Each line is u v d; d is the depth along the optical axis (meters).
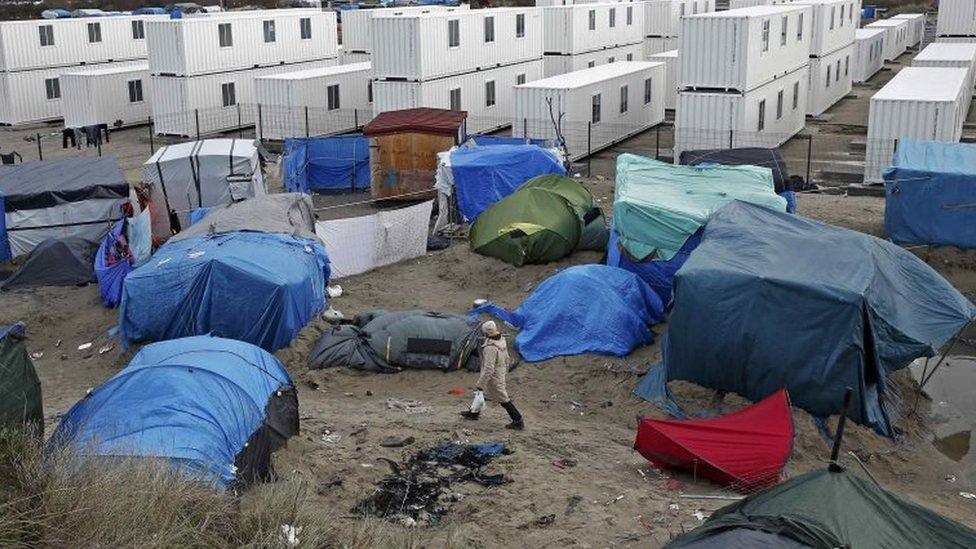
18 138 45.91
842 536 8.96
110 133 46.69
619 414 16.08
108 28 52.59
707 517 11.54
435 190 28.83
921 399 16.94
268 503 10.46
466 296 21.94
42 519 8.73
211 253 18.81
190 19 43.22
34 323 21.06
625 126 40.34
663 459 13.22
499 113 42.88
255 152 27.33
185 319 18.48
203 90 43.91
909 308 15.73
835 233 17.02
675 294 15.90
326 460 13.14
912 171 23.22
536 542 11.04
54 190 25.11
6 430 10.12
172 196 26.25
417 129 29.94
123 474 9.80
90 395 12.49
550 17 46.97
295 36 48.91
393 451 13.67
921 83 33.38
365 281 23.02
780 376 15.34
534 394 16.94
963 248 23.23
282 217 21.53
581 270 19.41
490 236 23.56
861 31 62.34
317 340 18.70
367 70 43.72
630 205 19.91
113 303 21.53
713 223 17.97
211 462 11.34
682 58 33.19
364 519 10.91
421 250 24.77
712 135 33.31
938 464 14.67
